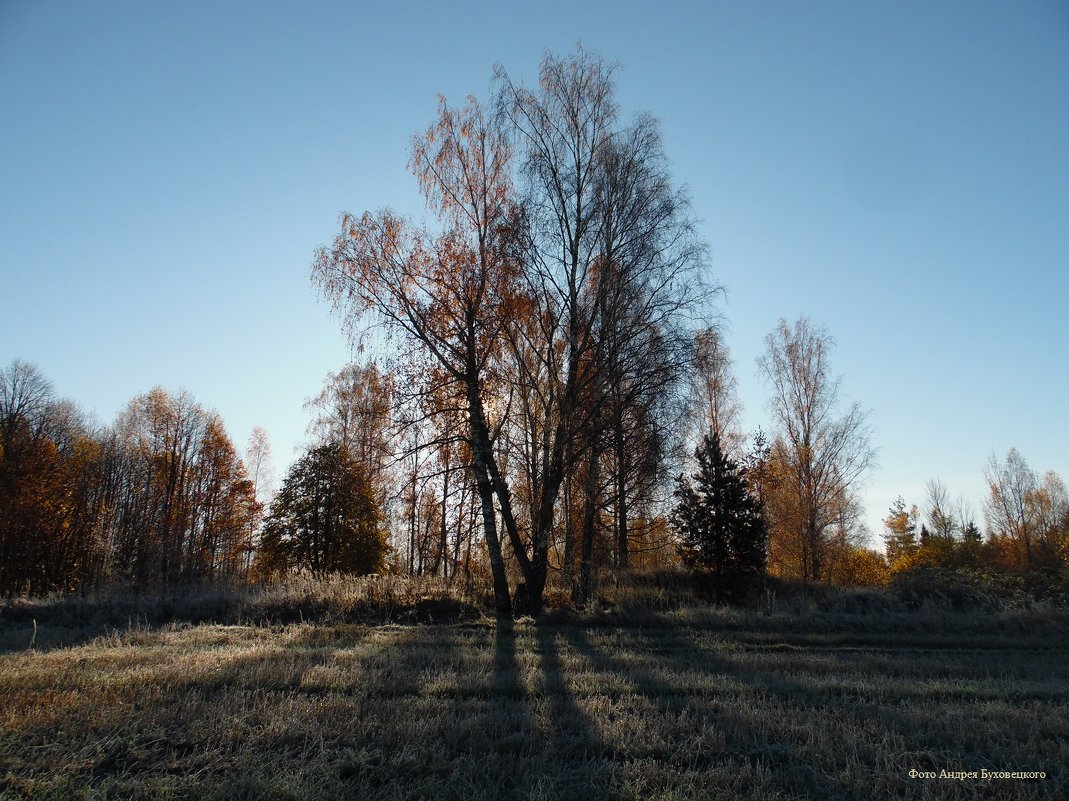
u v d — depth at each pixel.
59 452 47.81
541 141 19.19
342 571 35.97
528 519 22.61
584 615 17.80
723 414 34.75
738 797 5.78
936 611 18.56
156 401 48.12
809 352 35.72
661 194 19.02
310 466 37.88
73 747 6.77
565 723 7.85
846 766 6.57
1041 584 23.05
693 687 9.70
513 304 18.50
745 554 23.12
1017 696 9.74
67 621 16.95
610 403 19.38
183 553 46.72
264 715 7.73
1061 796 5.93
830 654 13.41
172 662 10.98
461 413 19.41
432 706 8.41
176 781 6.02
